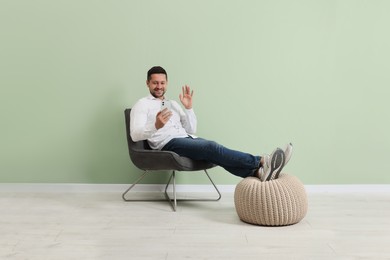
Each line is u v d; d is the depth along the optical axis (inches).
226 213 120.7
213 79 148.1
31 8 147.8
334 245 92.2
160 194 146.9
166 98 147.4
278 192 105.7
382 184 148.6
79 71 149.0
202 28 147.3
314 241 95.0
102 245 92.6
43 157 150.7
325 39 146.7
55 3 147.6
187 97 138.8
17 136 150.4
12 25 148.3
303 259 84.0
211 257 85.2
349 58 146.9
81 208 126.0
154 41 147.9
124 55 148.4
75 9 147.7
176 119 138.3
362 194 144.5
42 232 102.0
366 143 148.1
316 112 148.0
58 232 101.9
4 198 139.2
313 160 148.5
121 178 150.7
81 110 149.8
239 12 146.8
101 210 123.6
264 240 95.7
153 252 88.1
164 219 114.0
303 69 147.2
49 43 148.6
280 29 146.9
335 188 148.6
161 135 132.5
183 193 148.3
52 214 118.9
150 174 149.5
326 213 119.6
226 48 147.5
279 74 147.6
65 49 148.6
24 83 149.4
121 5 147.6
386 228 104.8
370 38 146.5
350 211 121.7
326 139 148.2
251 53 147.5
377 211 121.7
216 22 147.1
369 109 147.9
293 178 112.1
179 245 92.5
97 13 147.7
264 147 148.7
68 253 87.7
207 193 148.1
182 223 110.0
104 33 148.1
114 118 149.7
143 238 97.3
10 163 151.1
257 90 147.9
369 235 99.3
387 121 147.9
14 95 149.7
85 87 149.3
